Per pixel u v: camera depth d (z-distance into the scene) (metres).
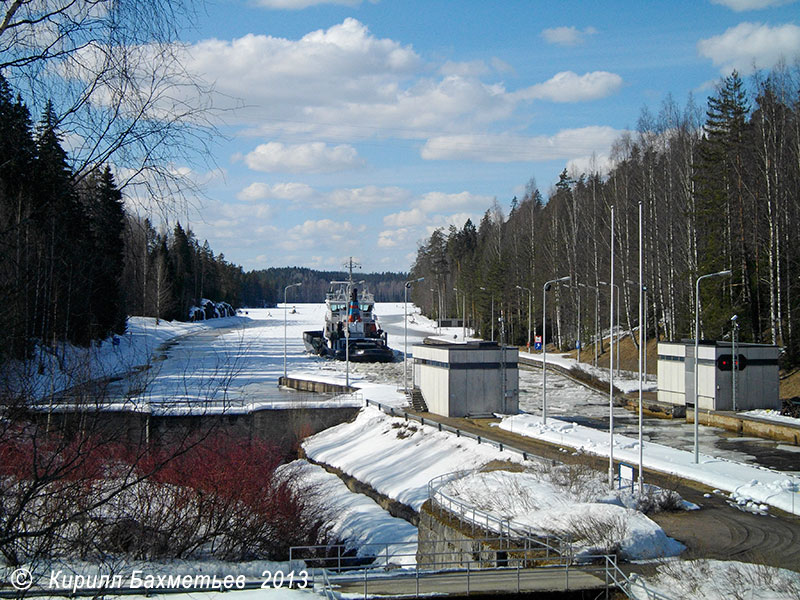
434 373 43.12
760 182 54.28
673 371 45.22
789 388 45.00
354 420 45.09
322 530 24.22
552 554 17.09
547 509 20.28
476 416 41.31
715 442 34.12
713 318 51.25
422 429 37.84
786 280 51.34
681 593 14.18
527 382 63.66
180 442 13.60
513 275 101.56
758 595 13.80
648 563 16.58
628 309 71.38
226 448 22.47
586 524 18.05
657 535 17.70
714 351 40.75
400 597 14.10
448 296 157.38
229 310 180.38
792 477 25.44
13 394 9.02
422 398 44.97
